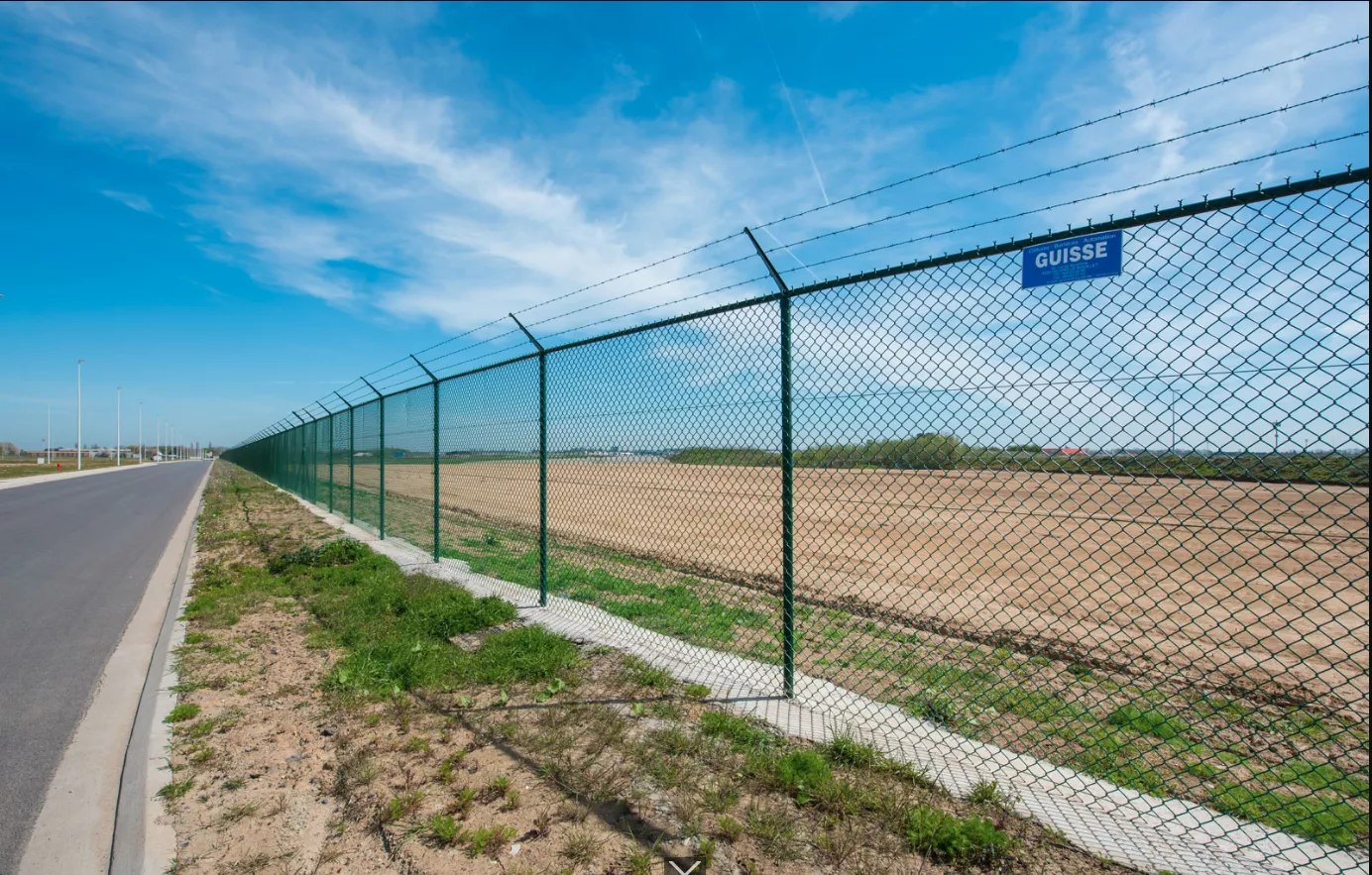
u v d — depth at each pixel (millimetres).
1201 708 4180
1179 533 10781
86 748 3805
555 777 3277
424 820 2934
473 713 4066
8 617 6652
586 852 2676
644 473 9367
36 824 3021
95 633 6129
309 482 19969
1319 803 2994
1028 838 2709
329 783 3279
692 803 3012
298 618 6418
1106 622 6215
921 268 3598
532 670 4707
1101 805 2957
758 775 3205
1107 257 2963
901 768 3234
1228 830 2758
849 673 4785
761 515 13531
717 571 8617
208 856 2701
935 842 2639
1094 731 3789
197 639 5648
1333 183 2414
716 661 4961
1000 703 4203
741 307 4504
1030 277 3172
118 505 19891
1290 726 3891
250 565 9258
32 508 18328
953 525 11969
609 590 7430
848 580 8078
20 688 4734
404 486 19484
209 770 3408
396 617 6164
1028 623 6172
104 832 2965
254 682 4668
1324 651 5316
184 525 14875
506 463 7266
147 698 4387
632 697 4277
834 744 3422
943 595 7320
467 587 7398
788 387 4180
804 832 2789
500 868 2600
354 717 4043
